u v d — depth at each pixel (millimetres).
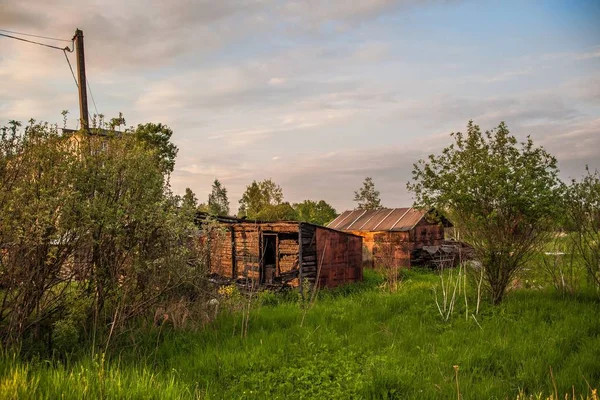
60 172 9133
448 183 14391
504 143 14164
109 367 8047
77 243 9023
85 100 20234
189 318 11281
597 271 14570
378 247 29750
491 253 13789
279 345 9758
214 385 7762
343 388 7609
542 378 7770
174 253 10281
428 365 8508
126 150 10469
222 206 49719
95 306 9445
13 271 8438
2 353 7383
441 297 14703
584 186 14445
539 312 12133
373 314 12977
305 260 20922
